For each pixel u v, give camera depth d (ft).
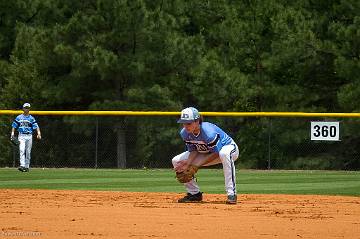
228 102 251.60
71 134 232.53
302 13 246.88
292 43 236.63
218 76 245.04
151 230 66.28
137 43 242.37
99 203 94.94
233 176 94.27
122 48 245.45
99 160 230.48
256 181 160.86
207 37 290.15
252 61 265.54
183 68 246.47
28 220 73.41
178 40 242.58
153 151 229.04
